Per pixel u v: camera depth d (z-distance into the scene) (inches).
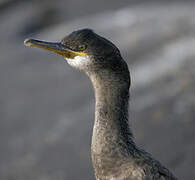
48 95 615.8
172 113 492.1
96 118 262.2
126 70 261.6
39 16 968.3
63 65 682.8
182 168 425.7
